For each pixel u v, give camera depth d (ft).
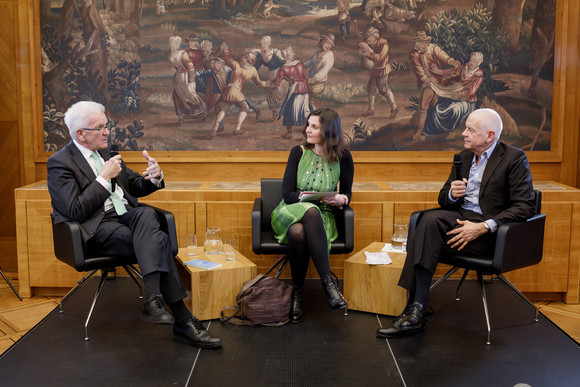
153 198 12.84
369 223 12.84
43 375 8.55
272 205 12.29
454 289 12.68
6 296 12.94
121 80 13.79
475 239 10.31
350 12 13.58
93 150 10.59
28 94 13.70
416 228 10.26
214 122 13.92
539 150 13.96
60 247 10.16
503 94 13.79
